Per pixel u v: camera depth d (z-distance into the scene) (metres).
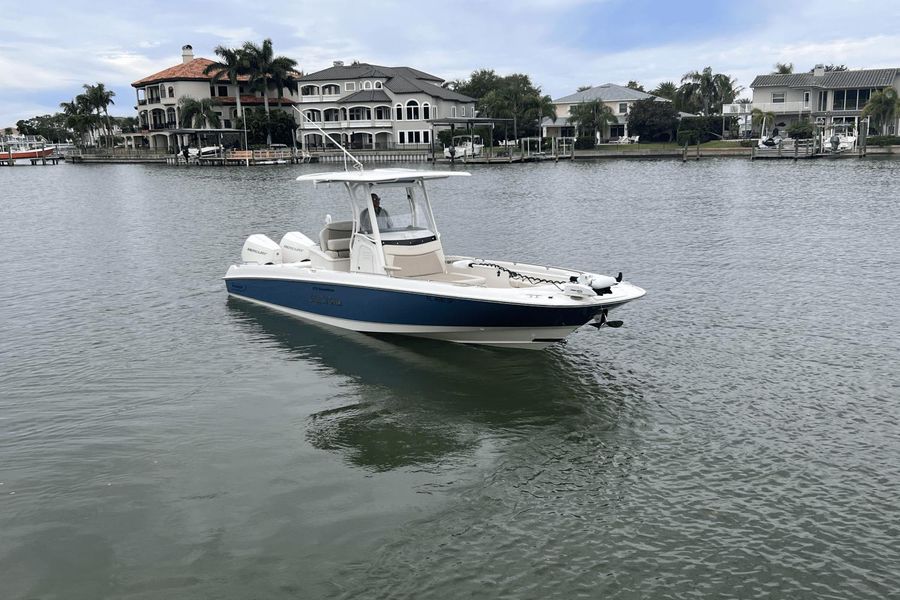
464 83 121.19
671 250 20.98
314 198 39.16
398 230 12.75
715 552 6.52
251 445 8.70
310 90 100.19
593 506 7.29
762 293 15.45
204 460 8.33
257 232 26.31
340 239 13.43
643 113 93.12
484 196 39.38
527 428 9.11
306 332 13.04
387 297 11.90
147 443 8.77
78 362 11.73
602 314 10.76
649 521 7.02
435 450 8.54
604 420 9.29
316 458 8.36
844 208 30.09
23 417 9.56
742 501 7.34
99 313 14.80
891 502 7.27
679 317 13.73
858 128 78.00
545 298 10.60
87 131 119.94
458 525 6.98
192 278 18.06
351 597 5.99
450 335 11.92
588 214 30.17
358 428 9.16
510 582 6.16
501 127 92.88
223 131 97.06
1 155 110.19
